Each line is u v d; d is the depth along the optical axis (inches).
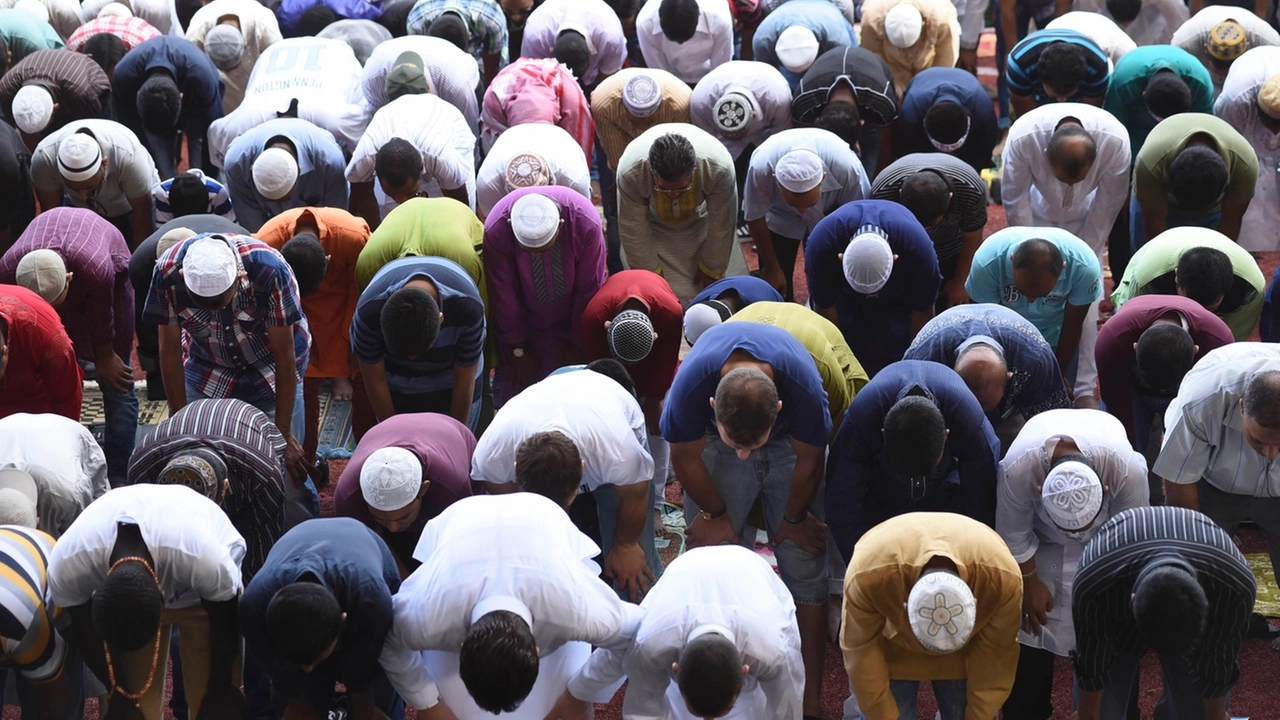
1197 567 164.9
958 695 183.0
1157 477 242.7
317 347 264.5
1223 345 219.1
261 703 201.9
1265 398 185.0
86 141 279.7
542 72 316.8
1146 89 311.1
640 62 406.6
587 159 323.9
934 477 193.0
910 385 189.2
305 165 290.5
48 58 329.7
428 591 166.1
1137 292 247.4
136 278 257.8
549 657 181.9
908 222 242.7
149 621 160.9
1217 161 265.6
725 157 275.3
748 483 211.6
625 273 245.4
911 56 352.8
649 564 228.7
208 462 184.7
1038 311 247.9
